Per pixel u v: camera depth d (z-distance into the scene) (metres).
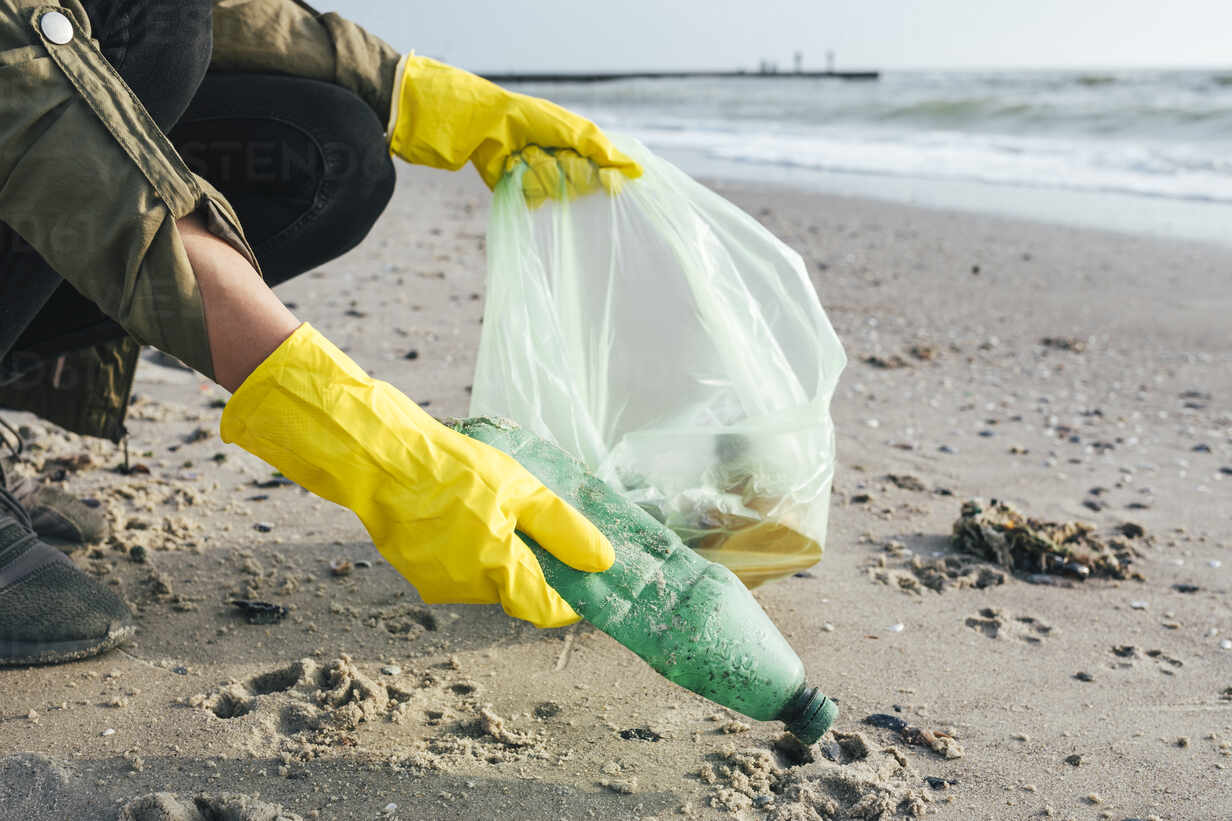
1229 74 27.72
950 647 1.79
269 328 1.09
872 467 2.77
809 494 1.66
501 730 1.48
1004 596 2.01
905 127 17.19
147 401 2.97
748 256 1.71
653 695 1.60
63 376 1.94
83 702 1.51
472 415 1.62
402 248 5.83
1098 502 2.55
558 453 1.30
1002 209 8.11
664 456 1.61
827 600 1.96
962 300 5.03
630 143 1.71
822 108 22.84
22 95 1.03
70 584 1.62
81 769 1.34
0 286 1.38
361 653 1.69
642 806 1.32
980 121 16.61
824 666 1.71
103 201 1.05
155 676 1.59
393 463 1.08
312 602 1.84
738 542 1.65
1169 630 1.88
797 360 1.70
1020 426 3.18
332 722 1.48
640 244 1.68
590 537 1.14
